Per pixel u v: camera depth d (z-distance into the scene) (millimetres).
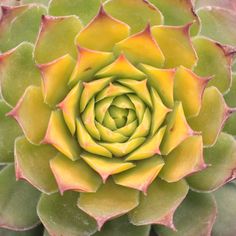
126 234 229
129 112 215
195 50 227
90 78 220
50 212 220
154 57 222
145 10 223
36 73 223
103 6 222
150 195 219
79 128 214
